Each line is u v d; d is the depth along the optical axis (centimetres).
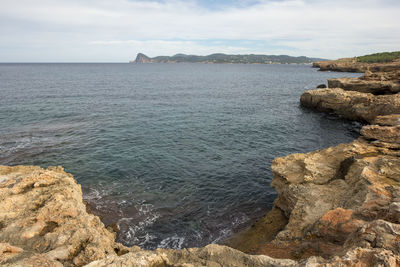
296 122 4206
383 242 723
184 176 2300
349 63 17700
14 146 2809
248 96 6806
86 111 4556
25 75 12244
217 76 14150
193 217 1752
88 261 820
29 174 1386
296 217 1336
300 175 1752
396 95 3900
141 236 1552
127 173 2312
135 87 8344
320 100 5050
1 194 1188
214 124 3944
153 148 2911
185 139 3241
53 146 2856
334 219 1094
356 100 4347
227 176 2327
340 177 1638
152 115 4431
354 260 654
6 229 959
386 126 2005
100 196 1944
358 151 1808
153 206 1852
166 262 796
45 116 4106
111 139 3148
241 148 3002
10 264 660
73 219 1060
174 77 13138
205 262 823
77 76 12312
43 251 873
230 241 1480
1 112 4216
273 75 15125
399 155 1669
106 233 1198
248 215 1791
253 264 802
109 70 19312
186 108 5081
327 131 3756
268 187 2167
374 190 1244
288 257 998
